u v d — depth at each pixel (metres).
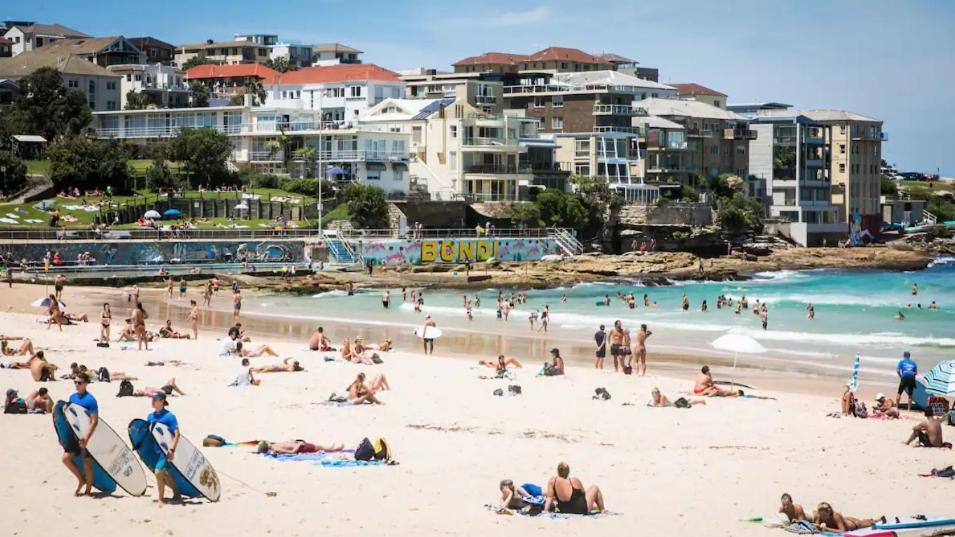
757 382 53.91
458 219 138.62
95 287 98.50
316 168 143.25
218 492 25.69
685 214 153.12
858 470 32.03
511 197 150.25
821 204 193.25
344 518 24.98
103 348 55.28
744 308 96.75
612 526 25.44
